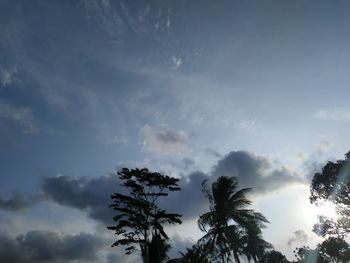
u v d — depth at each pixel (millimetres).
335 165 30531
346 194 29984
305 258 38094
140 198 39375
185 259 31562
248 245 38688
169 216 37969
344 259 29672
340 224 30312
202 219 36844
